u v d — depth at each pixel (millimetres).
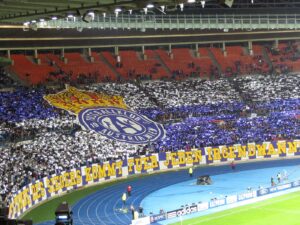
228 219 48500
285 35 106625
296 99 90188
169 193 60500
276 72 101562
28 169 54250
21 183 49562
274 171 71500
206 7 90312
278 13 96750
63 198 57312
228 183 65188
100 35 89312
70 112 75938
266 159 79500
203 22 83125
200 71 99125
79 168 62594
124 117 79125
